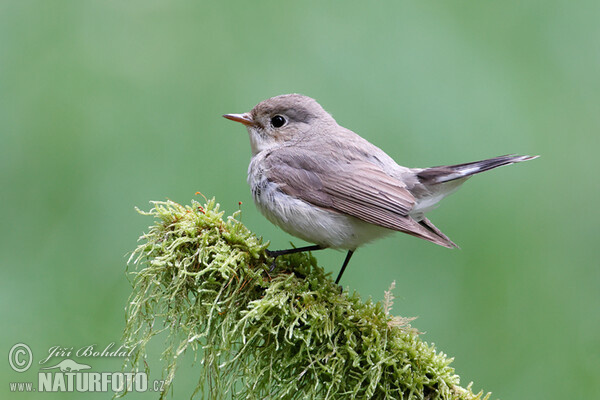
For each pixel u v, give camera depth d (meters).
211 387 8.08
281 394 7.71
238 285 7.98
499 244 11.30
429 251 11.21
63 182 11.29
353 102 11.85
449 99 11.73
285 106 10.40
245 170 11.60
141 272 8.15
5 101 11.62
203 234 8.11
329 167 9.64
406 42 12.16
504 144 11.56
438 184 9.95
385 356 7.66
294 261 8.66
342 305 7.99
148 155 11.49
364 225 9.64
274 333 7.67
